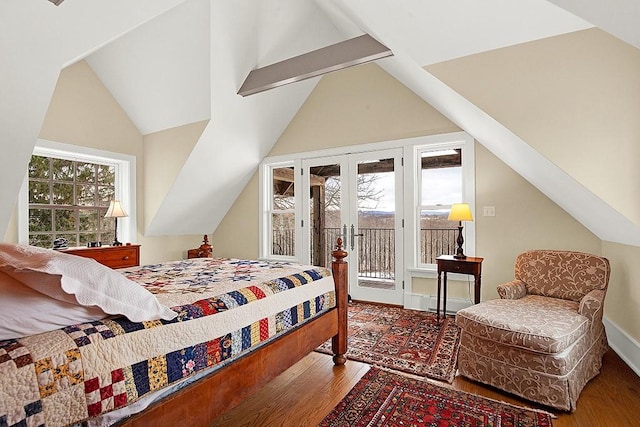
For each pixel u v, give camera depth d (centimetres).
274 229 507
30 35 208
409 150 392
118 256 371
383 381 220
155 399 126
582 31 198
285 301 193
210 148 412
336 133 444
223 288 176
